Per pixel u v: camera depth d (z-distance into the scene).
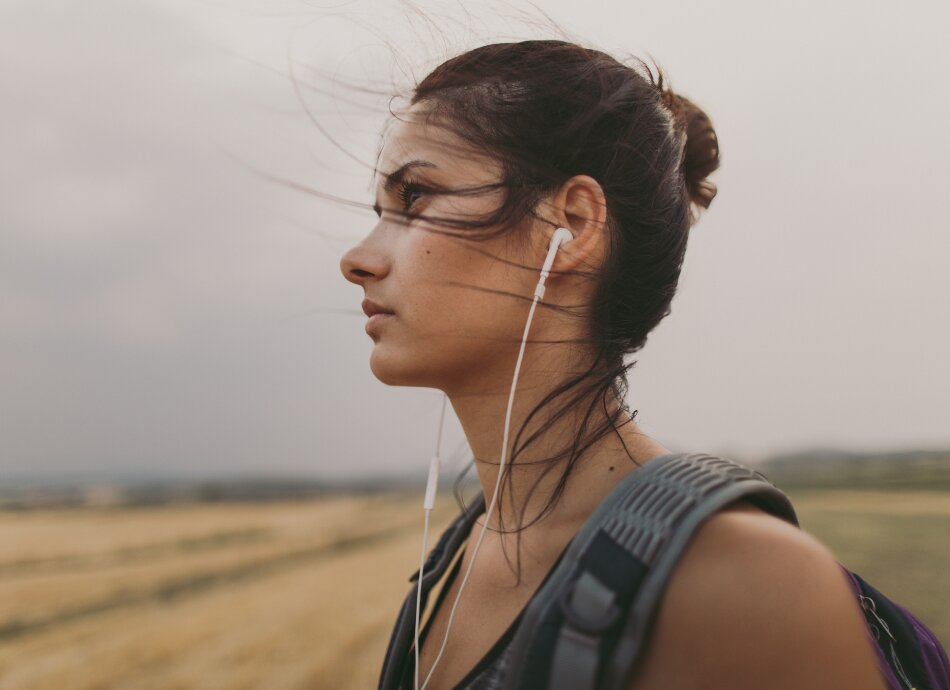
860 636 0.63
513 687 0.64
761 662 0.60
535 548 0.93
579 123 0.96
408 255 0.94
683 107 1.20
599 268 0.96
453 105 0.97
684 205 1.12
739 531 0.65
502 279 0.92
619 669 0.61
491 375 0.96
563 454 0.94
